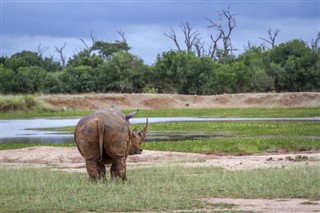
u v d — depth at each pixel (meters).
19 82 174.38
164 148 59.44
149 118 117.06
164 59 190.00
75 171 41.31
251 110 137.62
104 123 32.94
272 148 57.41
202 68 188.12
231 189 29.81
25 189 31.55
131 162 47.81
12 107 140.88
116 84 182.25
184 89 188.75
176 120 109.00
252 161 46.12
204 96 163.12
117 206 25.91
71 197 28.27
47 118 124.31
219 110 140.88
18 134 85.12
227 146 59.75
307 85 187.12
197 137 74.56
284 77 186.75
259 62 197.75
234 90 183.88
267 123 94.19
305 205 25.91
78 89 180.88
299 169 35.59
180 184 31.73
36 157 51.38
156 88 186.38
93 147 32.88
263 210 24.89
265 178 32.44
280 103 155.75
